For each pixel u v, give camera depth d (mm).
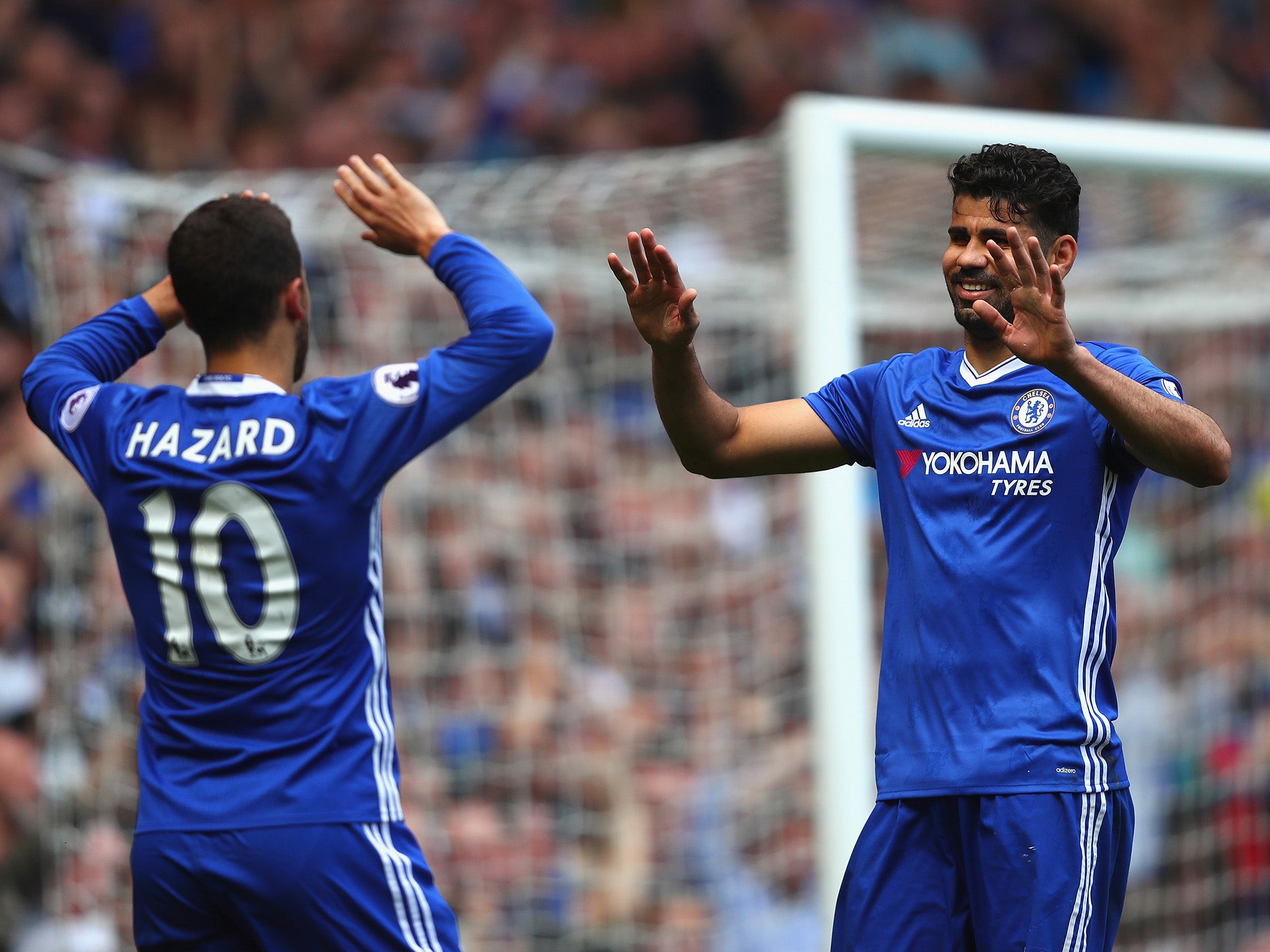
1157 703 26156
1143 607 26984
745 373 26812
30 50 35281
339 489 10484
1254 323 26688
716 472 11133
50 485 22484
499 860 22766
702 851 23750
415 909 10484
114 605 20859
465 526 24891
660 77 39469
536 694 24312
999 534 10047
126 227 21438
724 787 24312
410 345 24797
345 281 24094
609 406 27094
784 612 26188
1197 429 9422
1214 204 24391
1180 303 25828
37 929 21812
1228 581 27172
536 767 23797
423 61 39000
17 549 24969
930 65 41375
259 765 10320
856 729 17062
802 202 17422
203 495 10477
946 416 10359
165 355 21531
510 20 39531
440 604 24219
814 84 40375
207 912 10414
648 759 24531
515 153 37375
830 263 17297
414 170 31969
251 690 10375
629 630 25688
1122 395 9312
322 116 37406
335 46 38688
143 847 10461
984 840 9844
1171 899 25047
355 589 10562
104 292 21266
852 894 10305
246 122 37031
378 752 10625
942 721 10016
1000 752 9820
